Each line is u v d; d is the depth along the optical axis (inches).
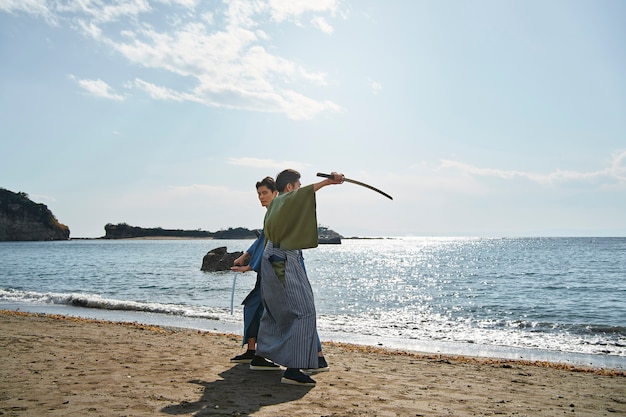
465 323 567.5
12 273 1521.9
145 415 130.7
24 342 261.7
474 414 148.9
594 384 229.3
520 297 920.3
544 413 157.3
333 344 359.6
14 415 127.9
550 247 4658.0
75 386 161.9
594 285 1168.2
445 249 4749.0
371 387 181.9
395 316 638.5
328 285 1197.7
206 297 850.8
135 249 4382.4
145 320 517.0
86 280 1253.1
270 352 169.8
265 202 192.1
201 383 171.5
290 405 145.6
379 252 4121.6
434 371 241.8
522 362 303.0
